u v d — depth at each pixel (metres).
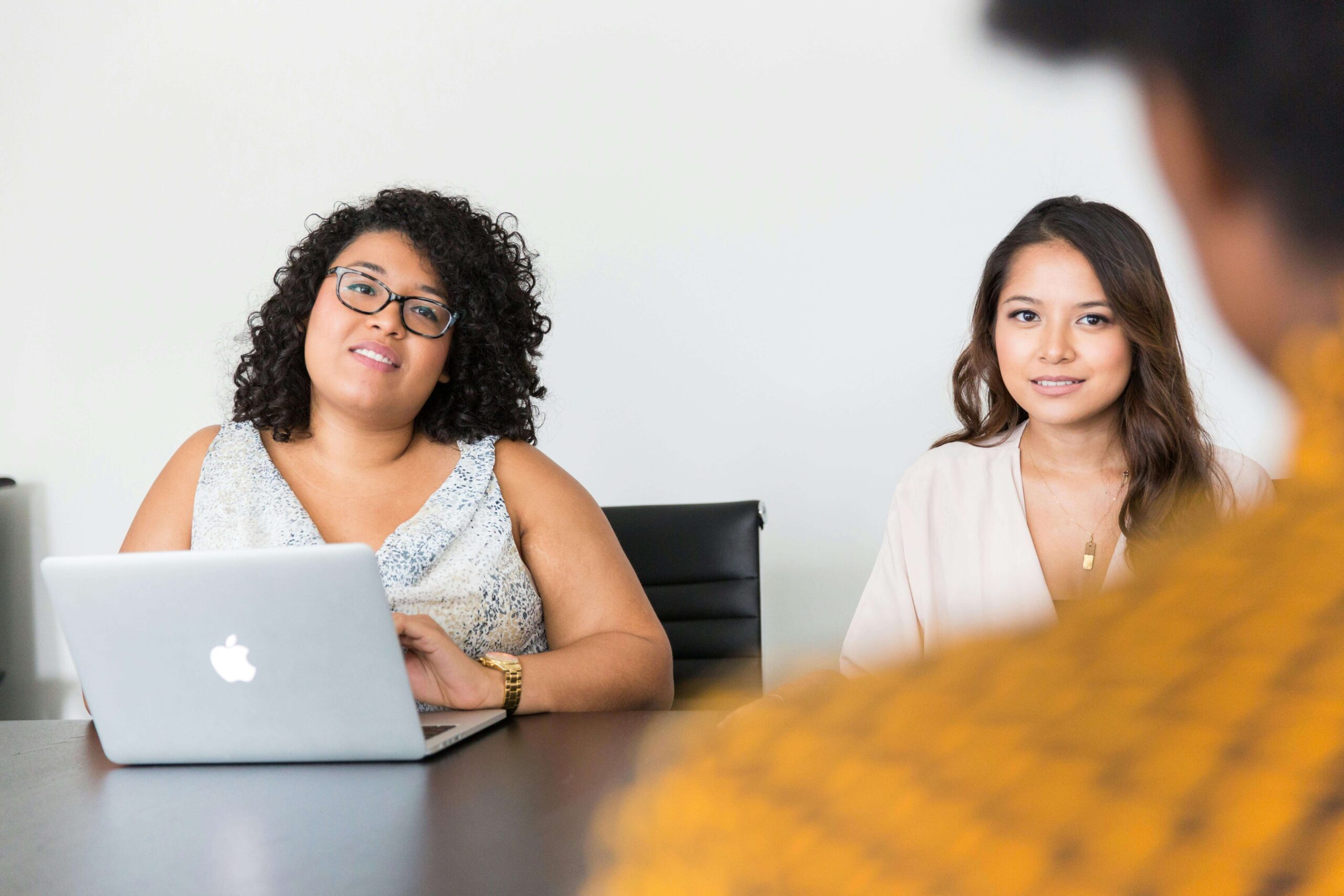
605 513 1.97
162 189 3.23
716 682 1.81
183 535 1.56
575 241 3.05
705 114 2.96
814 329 2.92
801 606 2.94
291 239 3.19
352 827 0.84
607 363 3.03
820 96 2.89
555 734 1.15
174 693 1.06
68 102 3.26
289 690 1.04
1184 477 1.22
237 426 1.66
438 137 3.12
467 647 1.50
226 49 3.21
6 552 3.25
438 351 1.59
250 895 0.70
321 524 1.58
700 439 2.99
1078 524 1.43
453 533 1.54
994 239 2.79
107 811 0.93
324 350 1.55
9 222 3.28
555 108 3.06
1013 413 1.54
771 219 2.93
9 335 3.27
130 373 3.23
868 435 2.90
